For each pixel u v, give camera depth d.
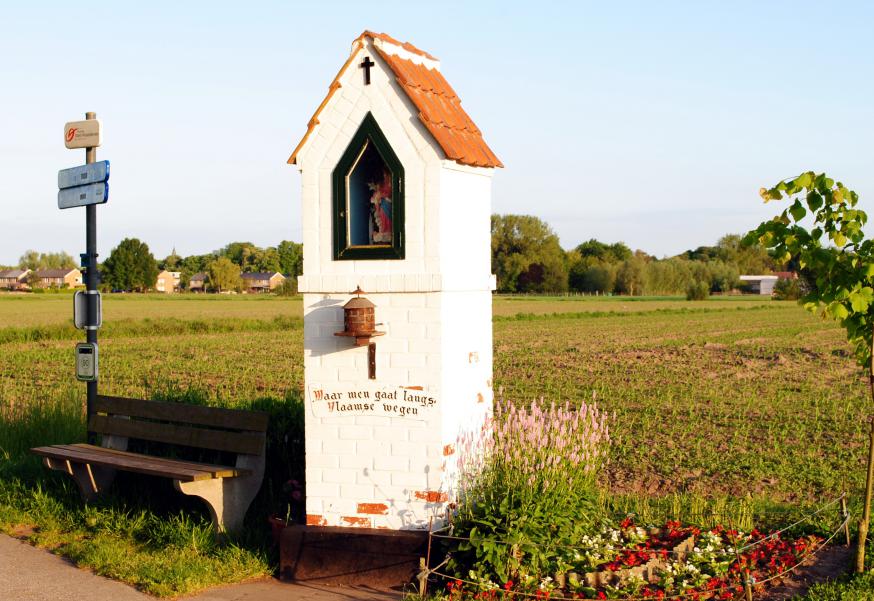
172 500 9.37
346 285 7.65
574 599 6.52
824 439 14.12
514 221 131.88
